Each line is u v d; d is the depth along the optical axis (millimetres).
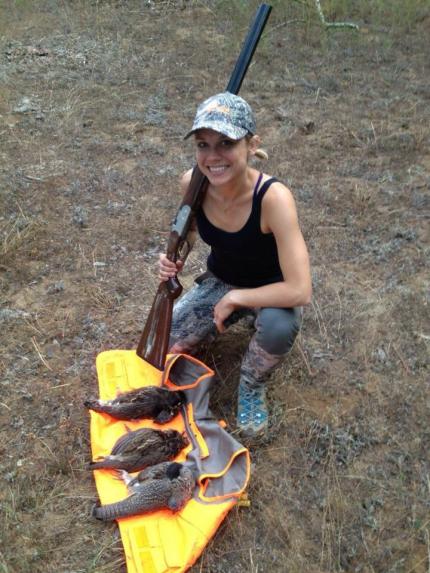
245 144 1778
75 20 5301
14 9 5395
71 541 1723
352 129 3848
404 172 3455
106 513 1722
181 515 1729
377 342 2396
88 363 2309
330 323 2479
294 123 3902
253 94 4254
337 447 2000
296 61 4695
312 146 3697
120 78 4406
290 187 3322
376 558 1696
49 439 2018
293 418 2102
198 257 2857
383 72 4559
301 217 3096
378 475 1921
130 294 2641
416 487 1877
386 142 3697
